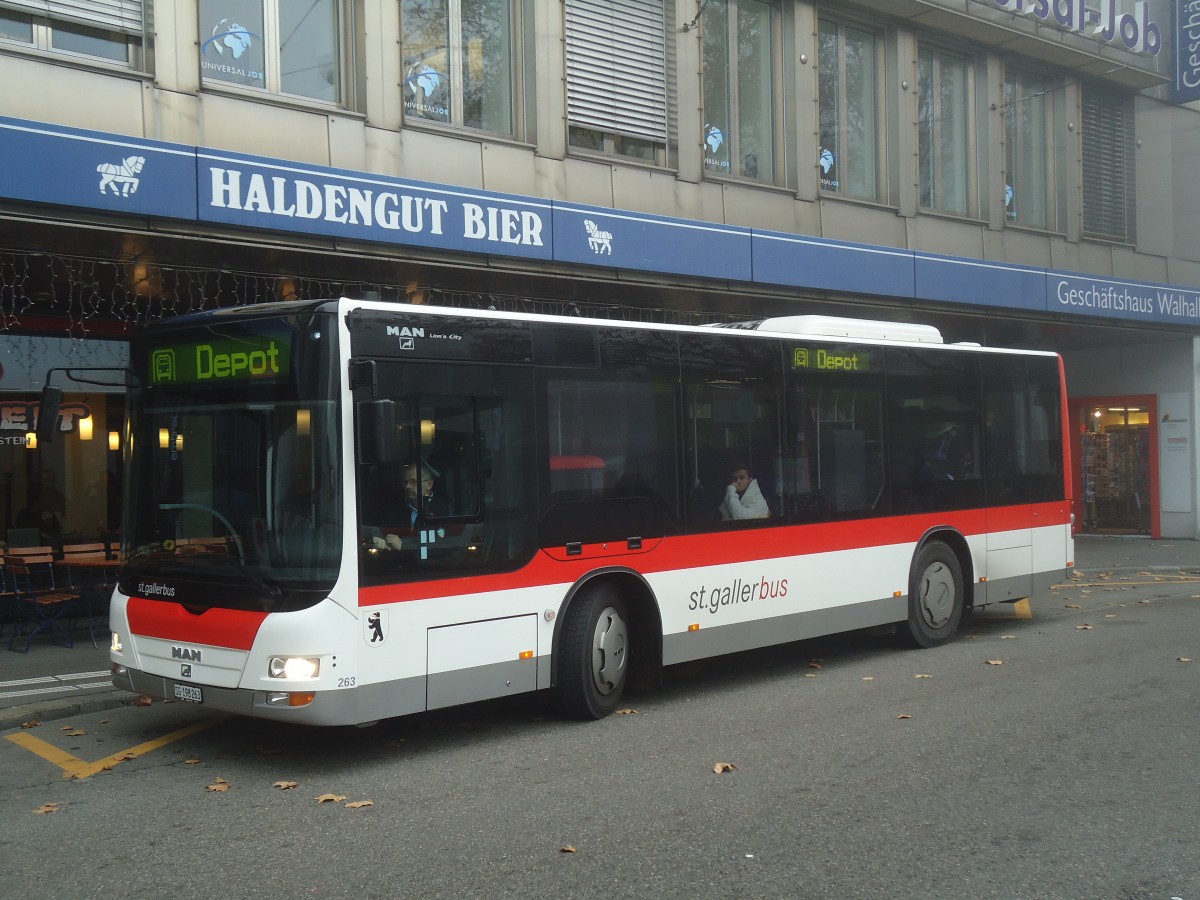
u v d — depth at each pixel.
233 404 6.68
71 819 5.71
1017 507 11.60
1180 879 4.78
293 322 6.48
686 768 6.53
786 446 9.22
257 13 11.20
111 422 12.55
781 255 14.40
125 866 5.00
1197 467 22.22
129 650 7.02
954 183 18.84
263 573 6.34
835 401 9.70
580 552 7.64
